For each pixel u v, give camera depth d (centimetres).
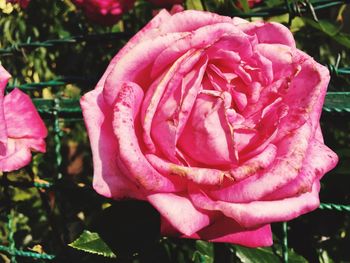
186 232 26
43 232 58
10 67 60
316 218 38
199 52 26
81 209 43
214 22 27
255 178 26
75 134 75
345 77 38
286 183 26
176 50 26
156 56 27
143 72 27
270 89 27
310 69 28
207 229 27
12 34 61
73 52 61
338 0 37
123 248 31
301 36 50
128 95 26
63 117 39
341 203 37
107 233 31
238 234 27
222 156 26
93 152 27
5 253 42
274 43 29
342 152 36
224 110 26
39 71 63
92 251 31
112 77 27
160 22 29
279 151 27
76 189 39
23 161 34
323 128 44
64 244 41
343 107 32
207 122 26
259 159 26
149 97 26
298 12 36
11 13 48
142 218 32
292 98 28
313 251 37
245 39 26
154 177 26
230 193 26
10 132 34
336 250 40
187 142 26
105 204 45
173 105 26
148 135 26
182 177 26
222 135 26
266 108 27
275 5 44
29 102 35
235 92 27
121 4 44
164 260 36
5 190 41
